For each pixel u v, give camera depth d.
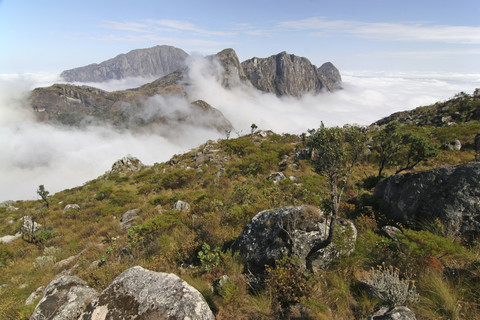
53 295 5.31
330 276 4.71
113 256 8.98
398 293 3.71
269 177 17.95
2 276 11.11
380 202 8.09
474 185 5.59
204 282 5.51
